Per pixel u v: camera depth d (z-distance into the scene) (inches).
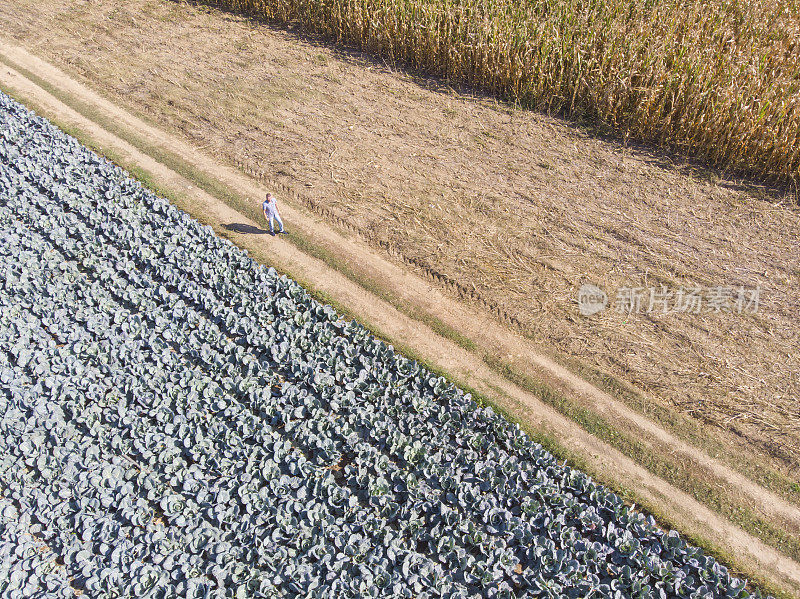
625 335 618.2
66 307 625.9
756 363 589.3
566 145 847.7
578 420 552.4
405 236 727.7
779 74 819.4
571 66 884.0
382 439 522.9
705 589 425.4
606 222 736.3
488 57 930.1
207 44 1091.3
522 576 437.4
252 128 896.3
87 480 486.6
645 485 506.6
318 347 587.8
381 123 900.0
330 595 422.0
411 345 616.4
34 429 520.1
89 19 1170.0
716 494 498.9
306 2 1092.5
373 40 1035.3
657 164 812.6
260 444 518.9
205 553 454.6
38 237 693.9
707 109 797.9
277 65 1032.2
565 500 474.3
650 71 820.6
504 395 573.0
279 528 456.8
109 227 700.7
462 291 668.1
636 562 445.4
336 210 763.4
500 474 498.0
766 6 908.6
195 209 767.1
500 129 880.9
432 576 435.2
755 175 784.3
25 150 812.0
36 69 1028.5
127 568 434.9
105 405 541.6
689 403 561.6
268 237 732.0
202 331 596.4
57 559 456.4
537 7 981.2
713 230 721.6
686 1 940.6
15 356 579.2
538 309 646.5
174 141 877.2
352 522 471.5
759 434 536.1
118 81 997.8
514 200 768.3
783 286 657.0
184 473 490.9
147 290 640.4
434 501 474.3
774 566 455.8
